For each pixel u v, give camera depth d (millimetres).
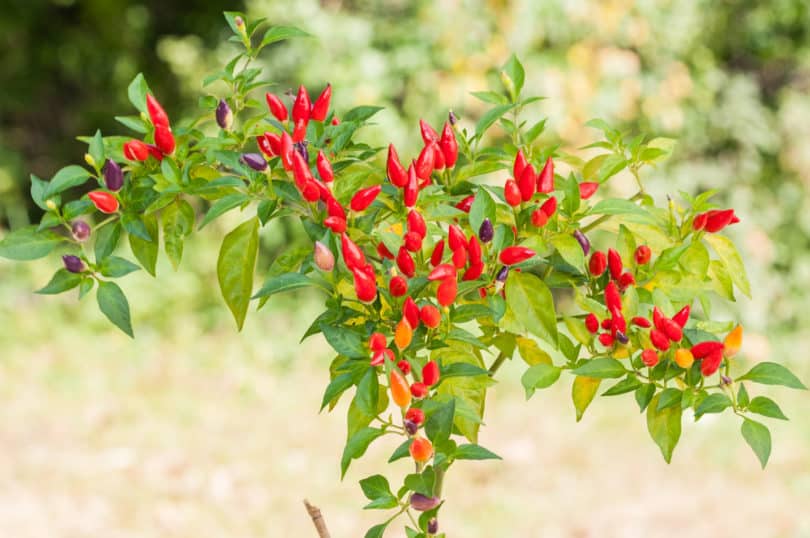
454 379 2135
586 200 2311
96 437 6711
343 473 1858
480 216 2008
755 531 5613
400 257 1919
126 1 9969
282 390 7531
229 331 8484
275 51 8438
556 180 2389
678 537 5551
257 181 2031
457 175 2258
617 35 8000
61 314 8633
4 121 10320
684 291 2172
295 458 6449
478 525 5652
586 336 2123
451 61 7965
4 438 6637
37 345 8156
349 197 2055
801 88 8820
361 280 1863
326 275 1971
